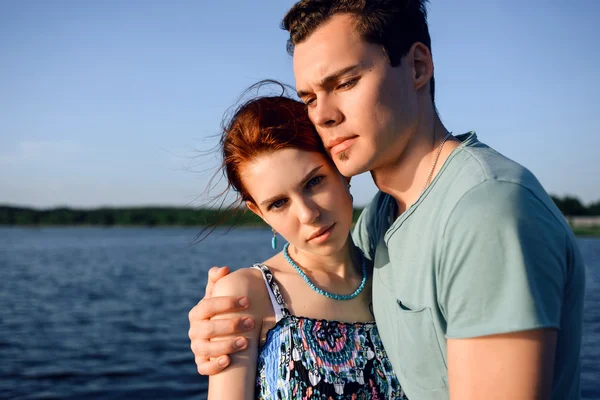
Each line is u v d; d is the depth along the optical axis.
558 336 1.58
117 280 25.67
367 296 2.14
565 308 1.57
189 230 121.06
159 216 150.38
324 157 1.95
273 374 1.89
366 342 1.98
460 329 1.47
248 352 1.92
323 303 2.03
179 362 10.18
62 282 25.02
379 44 1.71
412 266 1.74
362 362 1.94
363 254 2.31
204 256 41.06
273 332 1.94
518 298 1.38
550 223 1.48
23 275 28.39
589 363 8.77
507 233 1.42
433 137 1.83
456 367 1.48
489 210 1.46
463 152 1.69
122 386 8.78
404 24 1.75
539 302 1.38
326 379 1.88
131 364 10.14
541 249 1.42
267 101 2.06
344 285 2.12
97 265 34.44
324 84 1.75
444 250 1.56
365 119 1.71
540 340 1.38
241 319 1.91
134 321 14.83
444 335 1.63
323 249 1.97
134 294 20.62
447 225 1.56
